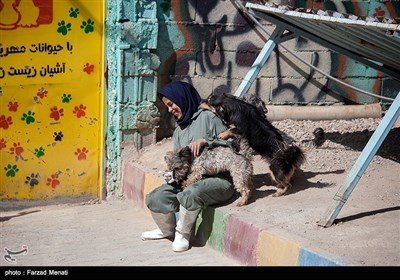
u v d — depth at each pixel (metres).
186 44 8.95
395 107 5.90
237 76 9.25
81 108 8.57
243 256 6.03
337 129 9.04
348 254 5.26
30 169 8.47
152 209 6.79
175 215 6.84
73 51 8.44
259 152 6.71
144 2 8.51
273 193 6.83
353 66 9.84
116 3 8.40
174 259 6.33
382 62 8.01
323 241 5.55
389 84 10.02
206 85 9.12
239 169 6.43
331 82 9.76
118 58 8.48
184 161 6.44
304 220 6.05
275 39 7.89
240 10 9.15
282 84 9.53
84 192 8.72
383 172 7.23
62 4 8.33
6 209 8.39
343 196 5.83
